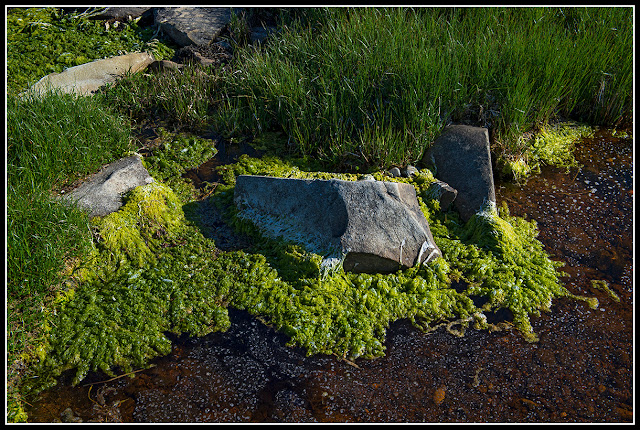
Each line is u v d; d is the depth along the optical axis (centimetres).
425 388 288
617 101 510
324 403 279
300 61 532
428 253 354
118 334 307
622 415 273
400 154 436
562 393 285
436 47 528
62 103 435
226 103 518
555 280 354
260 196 383
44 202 343
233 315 326
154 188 390
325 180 365
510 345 312
